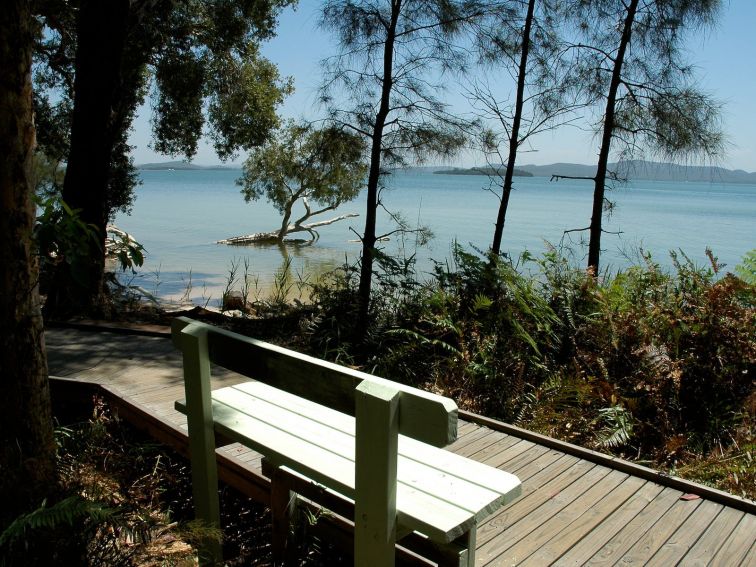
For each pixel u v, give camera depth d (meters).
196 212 50.00
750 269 5.62
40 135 14.13
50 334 5.88
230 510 3.31
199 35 13.32
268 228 36.94
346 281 6.62
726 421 4.22
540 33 6.87
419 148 6.62
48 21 12.00
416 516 1.75
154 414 3.67
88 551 2.13
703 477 3.54
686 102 6.72
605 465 3.35
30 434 2.29
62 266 4.04
